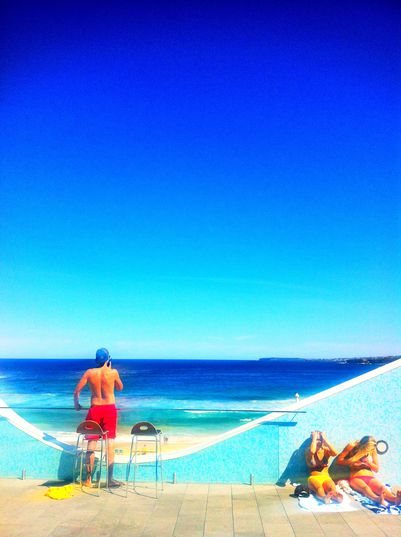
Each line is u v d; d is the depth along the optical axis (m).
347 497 6.05
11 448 7.12
